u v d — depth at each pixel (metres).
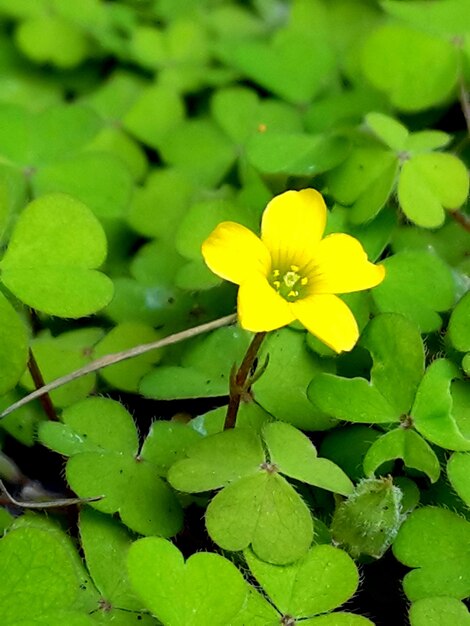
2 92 0.16
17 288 0.12
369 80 0.15
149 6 0.17
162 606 0.11
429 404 0.12
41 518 0.12
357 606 0.12
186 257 0.14
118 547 0.12
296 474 0.12
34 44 0.16
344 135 0.14
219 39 0.17
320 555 0.11
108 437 0.12
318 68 0.16
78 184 0.14
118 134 0.15
